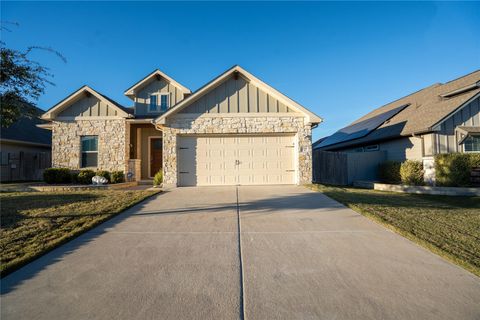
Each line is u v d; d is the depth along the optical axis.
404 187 10.66
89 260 3.59
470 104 11.64
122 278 3.09
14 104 5.98
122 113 12.62
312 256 3.72
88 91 12.55
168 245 4.14
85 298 2.68
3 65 5.62
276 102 10.69
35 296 2.72
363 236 4.57
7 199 7.71
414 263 3.49
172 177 10.34
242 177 10.63
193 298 2.69
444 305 2.56
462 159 10.12
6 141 14.99
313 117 10.35
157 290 2.84
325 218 5.71
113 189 10.41
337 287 2.89
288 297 2.71
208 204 7.07
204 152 10.66
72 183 11.95
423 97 16.25
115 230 4.90
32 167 15.54
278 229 4.94
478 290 2.83
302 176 10.52
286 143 10.78
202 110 10.59
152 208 6.65
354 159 14.60
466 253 3.74
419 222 5.36
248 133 10.60
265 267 3.38
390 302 2.61
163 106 14.60
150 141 14.43
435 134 11.54
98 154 12.60
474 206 7.47
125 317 2.39
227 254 3.79
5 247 3.92
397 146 13.98
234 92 10.67
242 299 2.67
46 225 5.02
